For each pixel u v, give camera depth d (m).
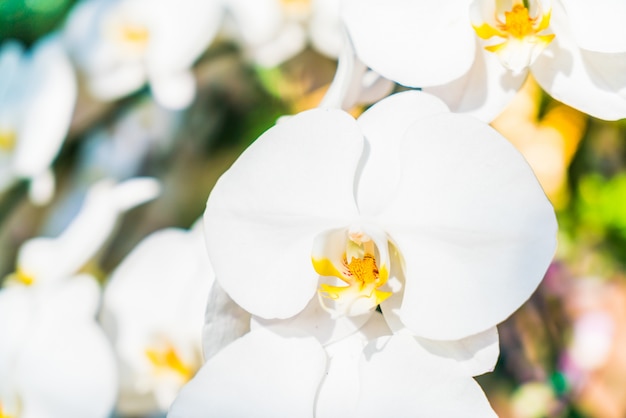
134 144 0.78
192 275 0.67
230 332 0.46
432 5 0.46
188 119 0.80
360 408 0.44
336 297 0.45
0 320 0.65
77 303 0.65
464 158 0.43
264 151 0.44
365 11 0.46
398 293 0.46
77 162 0.75
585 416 0.86
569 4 0.45
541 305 0.83
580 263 0.89
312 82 0.81
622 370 0.93
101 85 0.70
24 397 0.64
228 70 0.78
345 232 0.46
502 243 0.43
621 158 0.77
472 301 0.44
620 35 0.45
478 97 0.47
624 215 0.81
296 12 0.72
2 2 0.71
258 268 0.45
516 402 0.84
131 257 0.67
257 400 0.45
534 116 0.66
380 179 0.45
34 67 0.69
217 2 0.69
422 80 0.46
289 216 0.45
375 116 0.45
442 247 0.44
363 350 0.44
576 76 0.46
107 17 0.69
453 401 0.44
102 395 0.64
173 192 0.80
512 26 0.46
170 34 0.69
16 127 0.69
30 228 0.73
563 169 0.80
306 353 0.45
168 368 0.67
